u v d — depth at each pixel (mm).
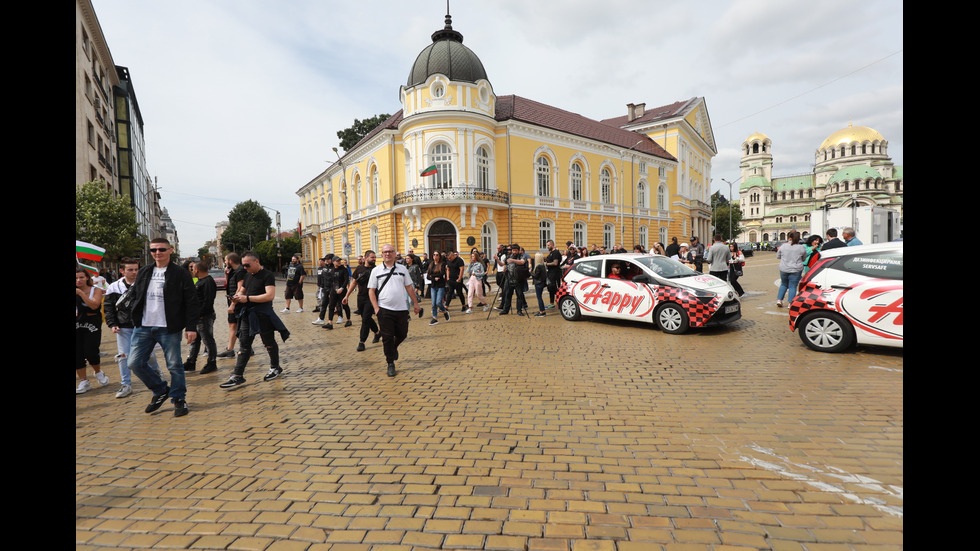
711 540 2418
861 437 3629
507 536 2508
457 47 26609
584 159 32094
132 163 44125
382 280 6117
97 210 21312
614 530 2525
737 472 3145
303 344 8852
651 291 8625
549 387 5281
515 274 11570
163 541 2561
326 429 4191
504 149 27391
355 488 3076
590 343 7758
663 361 6320
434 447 3699
